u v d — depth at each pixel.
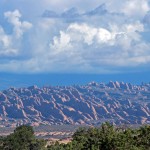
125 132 174.25
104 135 173.50
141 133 174.75
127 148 162.88
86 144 179.62
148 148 170.25
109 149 165.00
